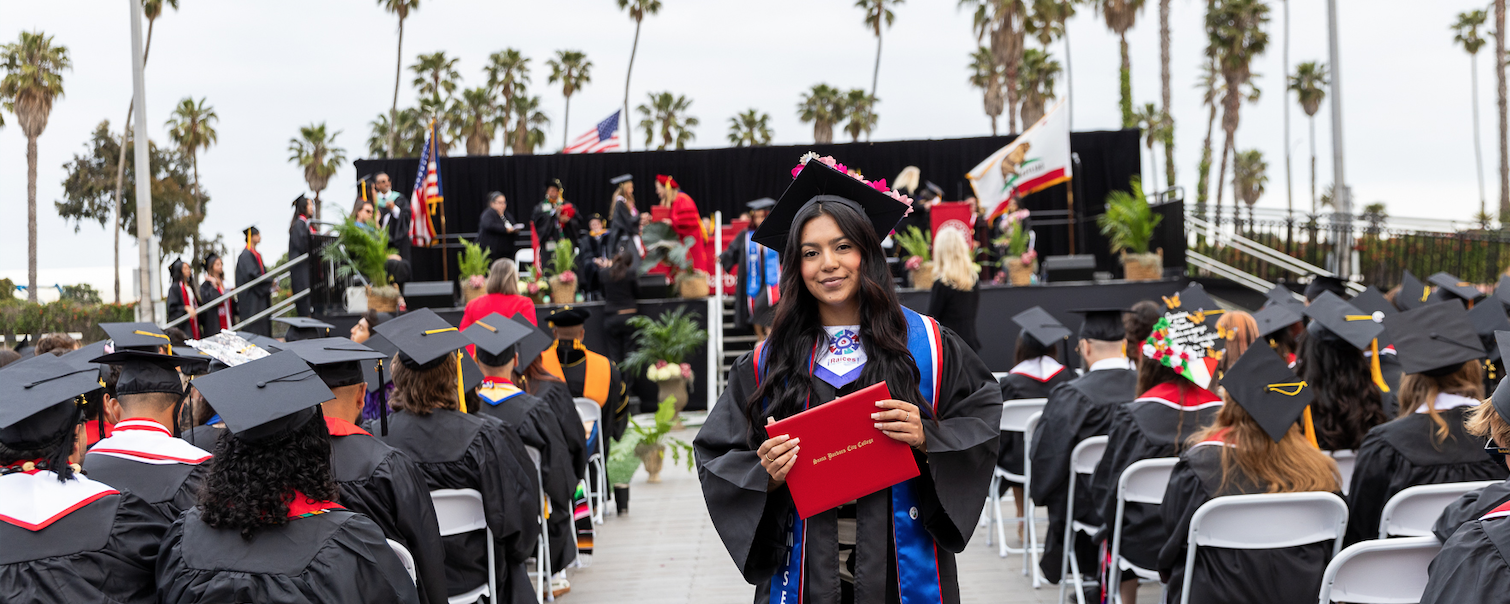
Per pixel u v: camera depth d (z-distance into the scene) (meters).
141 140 14.57
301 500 2.07
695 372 11.29
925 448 1.97
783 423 1.93
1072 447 4.12
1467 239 12.78
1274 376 2.87
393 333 3.39
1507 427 1.93
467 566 3.35
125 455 2.39
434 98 46.44
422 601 2.70
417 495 2.68
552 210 12.62
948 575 2.08
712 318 11.12
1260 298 12.20
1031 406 5.02
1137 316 4.29
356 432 2.70
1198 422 3.46
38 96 32.91
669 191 12.91
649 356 10.52
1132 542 3.44
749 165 16.38
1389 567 2.54
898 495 2.05
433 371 3.42
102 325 3.40
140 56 14.48
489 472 3.33
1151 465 3.34
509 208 16.20
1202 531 2.87
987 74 38.66
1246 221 14.50
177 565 1.98
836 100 43.03
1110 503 3.56
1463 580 1.71
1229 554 2.86
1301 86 43.53
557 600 4.71
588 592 4.84
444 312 11.17
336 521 2.07
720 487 2.03
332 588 1.97
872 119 43.19
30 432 2.03
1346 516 2.82
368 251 10.96
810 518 2.06
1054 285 11.66
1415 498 2.81
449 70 46.59
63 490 2.06
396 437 3.35
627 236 11.70
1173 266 12.98
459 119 47.47
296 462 2.02
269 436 2.00
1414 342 3.06
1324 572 2.82
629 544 5.73
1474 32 40.62
